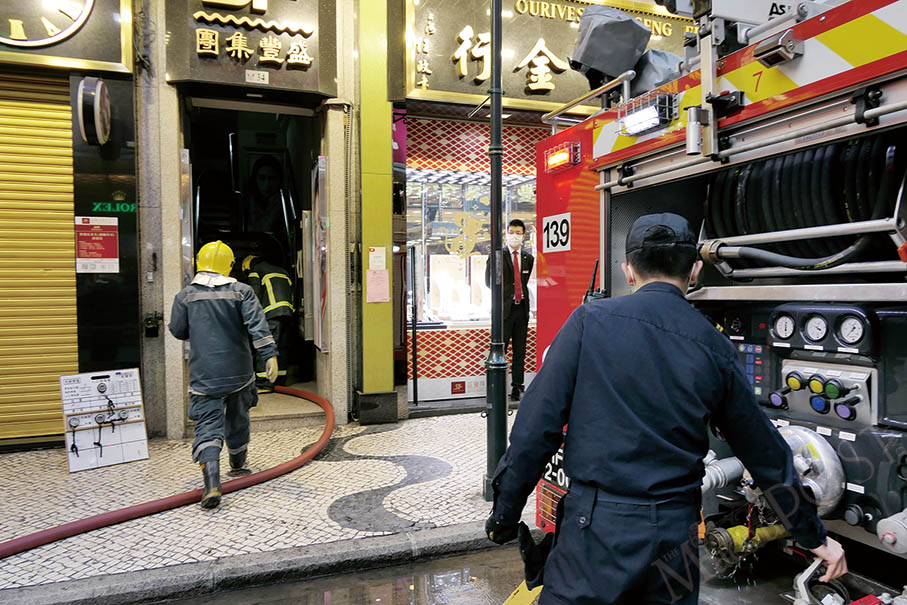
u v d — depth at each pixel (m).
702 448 1.58
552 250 3.40
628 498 1.53
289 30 5.72
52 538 3.47
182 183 5.57
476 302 7.28
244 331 4.40
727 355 1.59
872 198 2.02
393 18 6.12
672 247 1.69
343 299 6.16
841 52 1.83
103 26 5.20
